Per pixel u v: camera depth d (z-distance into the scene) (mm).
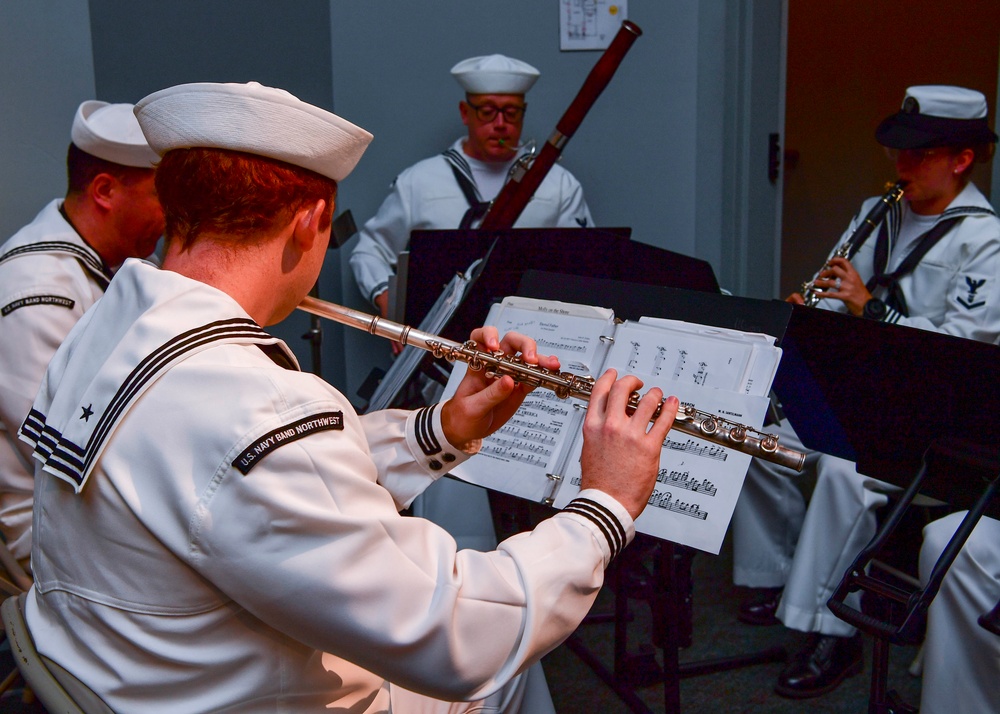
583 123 3467
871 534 2107
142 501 915
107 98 2660
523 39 3387
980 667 1627
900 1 4258
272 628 981
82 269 1704
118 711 969
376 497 960
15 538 1647
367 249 3121
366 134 1092
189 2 2844
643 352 1558
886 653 1528
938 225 2367
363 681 1097
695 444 1436
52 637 1030
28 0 2439
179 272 1045
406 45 3352
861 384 1556
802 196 4637
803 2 4438
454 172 3062
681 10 3379
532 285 1856
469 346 1315
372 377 2777
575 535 1003
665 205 3527
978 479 1385
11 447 1627
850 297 2332
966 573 1643
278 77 3143
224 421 904
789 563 2400
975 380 1411
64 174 2541
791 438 2373
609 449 1048
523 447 1577
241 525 886
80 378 995
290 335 3320
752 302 1595
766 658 2221
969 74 4203
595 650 2328
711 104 3389
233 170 1004
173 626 951
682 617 1832
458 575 960
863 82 4406
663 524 1405
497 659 952
